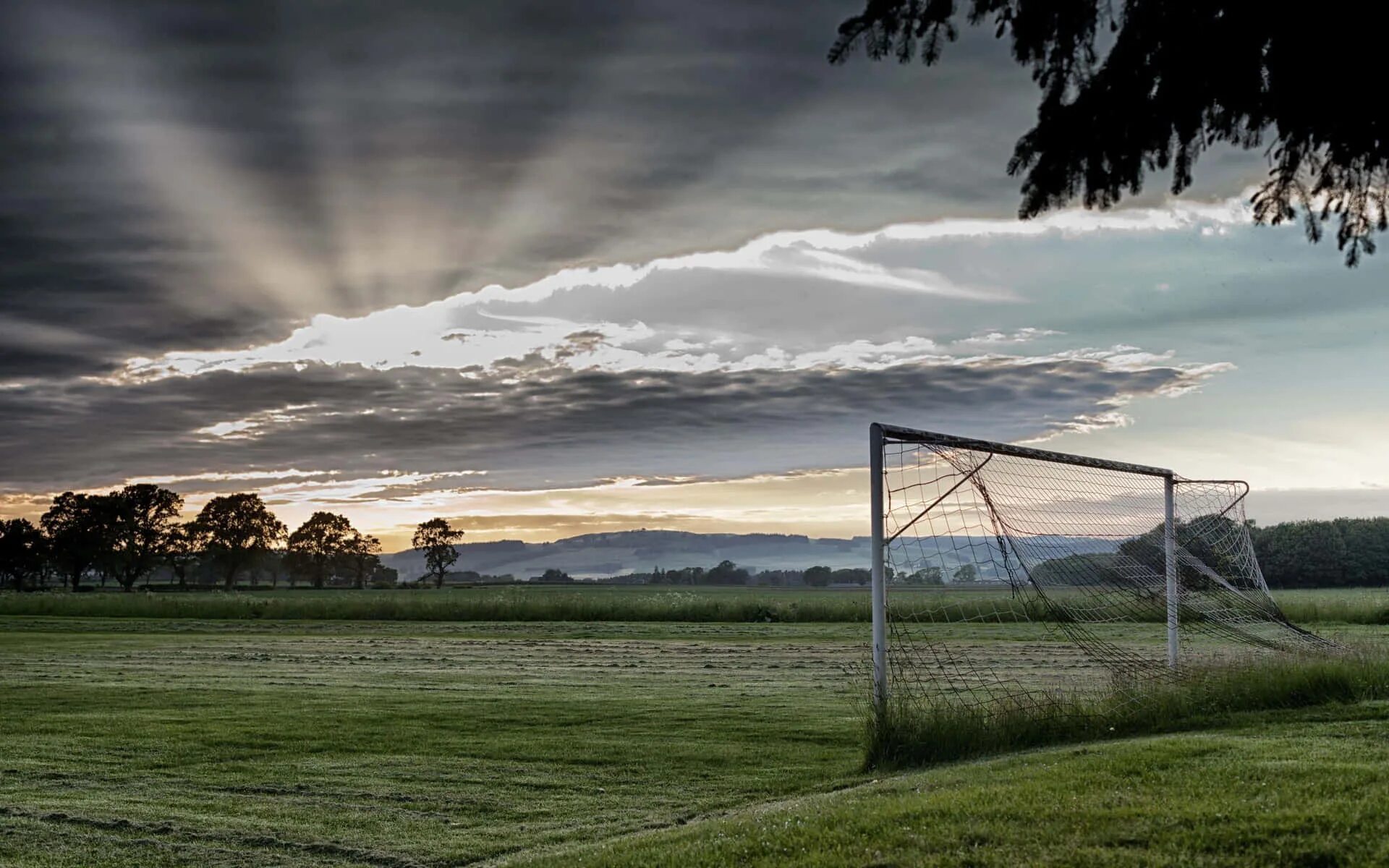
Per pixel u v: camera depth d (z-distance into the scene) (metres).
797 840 6.59
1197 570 16.95
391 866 7.45
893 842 6.35
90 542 111.88
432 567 157.00
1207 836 6.01
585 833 8.27
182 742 12.77
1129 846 5.98
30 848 7.93
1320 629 28.73
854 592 122.88
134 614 49.75
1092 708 11.67
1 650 28.48
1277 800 6.65
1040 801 7.03
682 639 31.95
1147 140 5.78
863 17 5.57
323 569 145.12
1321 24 5.01
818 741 12.55
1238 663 13.18
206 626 41.44
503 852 7.77
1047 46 5.52
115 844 8.06
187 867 7.42
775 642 30.17
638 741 12.57
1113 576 15.73
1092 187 6.02
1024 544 13.49
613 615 43.62
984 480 12.80
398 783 10.36
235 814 9.02
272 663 24.19
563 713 15.00
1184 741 9.19
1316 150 6.05
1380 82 5.13
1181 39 5.34
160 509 117.88
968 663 20.69
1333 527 62.12
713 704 15.92
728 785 10.07
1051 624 16.92
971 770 9.02
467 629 38.78
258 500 126.88
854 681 19.16
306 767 11.16
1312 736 9.54
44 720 14.70
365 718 14.66
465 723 14.18
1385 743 8.89
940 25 5.55
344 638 33.72
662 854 6.66
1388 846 5.67
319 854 7.75
